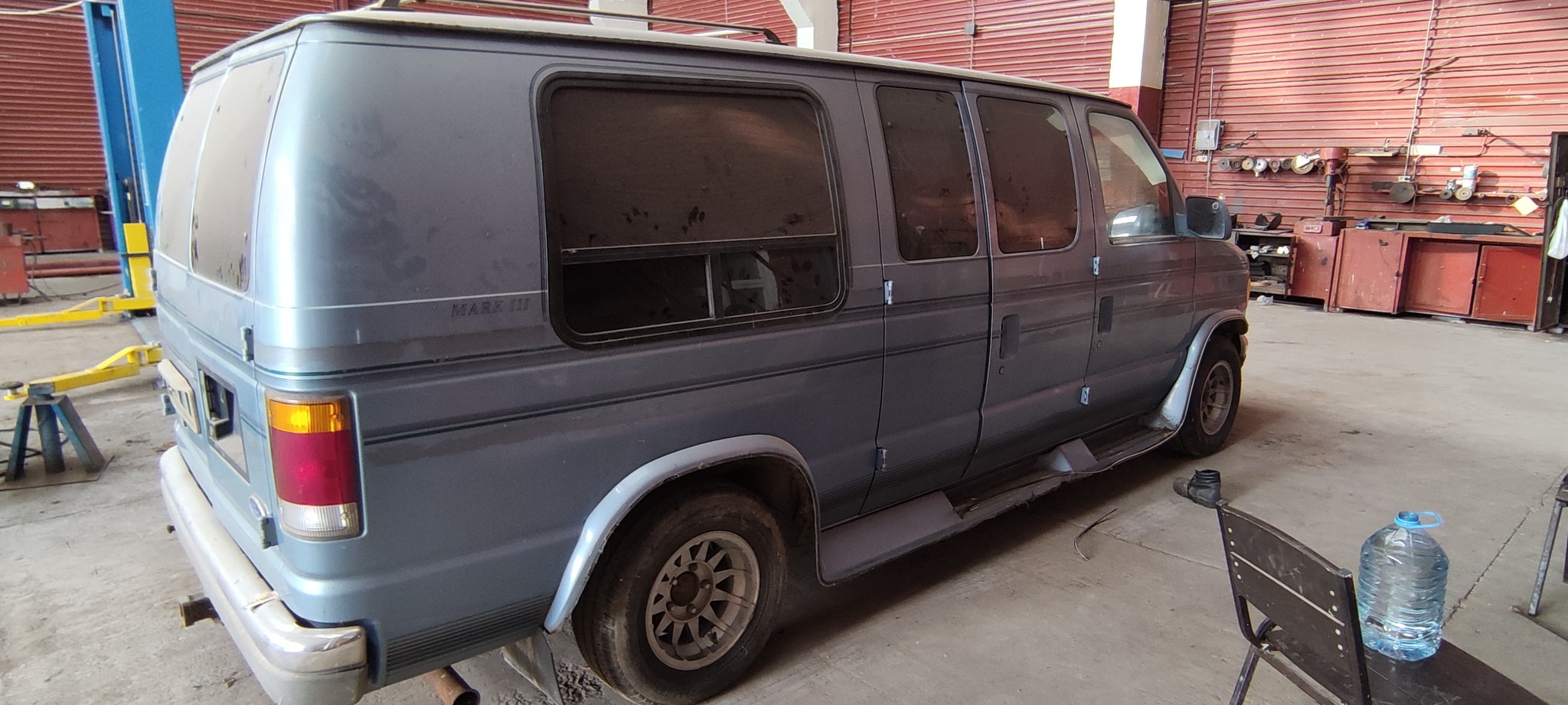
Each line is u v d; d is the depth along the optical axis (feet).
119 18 22.90
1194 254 13.97
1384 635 7.12
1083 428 12.93
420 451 6.04
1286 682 8.63
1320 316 29.91
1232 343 15.58
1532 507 13.16
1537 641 9.43
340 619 5.99
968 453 10.69
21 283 29.96
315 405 5.58
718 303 7.61
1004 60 36.45
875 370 9.05
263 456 6.10
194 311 7.51
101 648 9.06
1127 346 12.85
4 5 36.78
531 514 6.68
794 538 8.96
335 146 5.58
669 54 7.37
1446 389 20.12
